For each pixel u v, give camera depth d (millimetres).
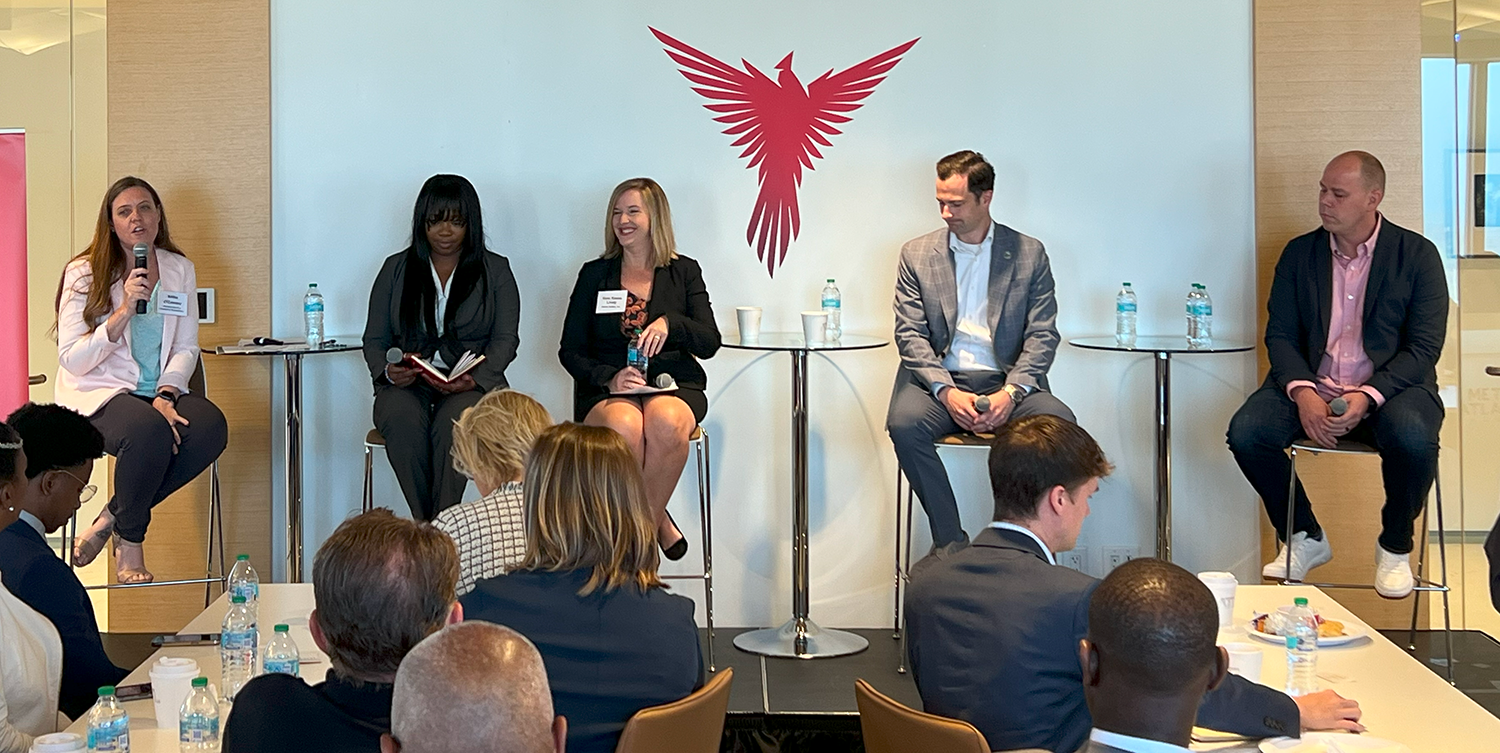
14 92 4863
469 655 1394
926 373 4453
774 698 4047
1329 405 4227
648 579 2271
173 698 2297
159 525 4945
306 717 1771
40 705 2361
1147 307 4934
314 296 4742
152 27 4832
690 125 4906
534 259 4930
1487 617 4734
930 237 4684
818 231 4930
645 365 4406
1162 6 4871
